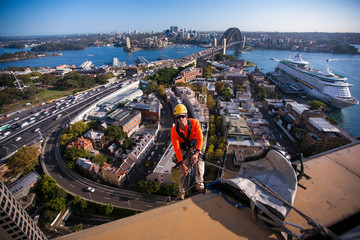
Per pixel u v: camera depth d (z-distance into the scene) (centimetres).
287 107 9512
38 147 6469
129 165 5494
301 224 451
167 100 10556
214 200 516
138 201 4750
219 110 9369
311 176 587
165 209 493
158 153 6600
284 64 17225
